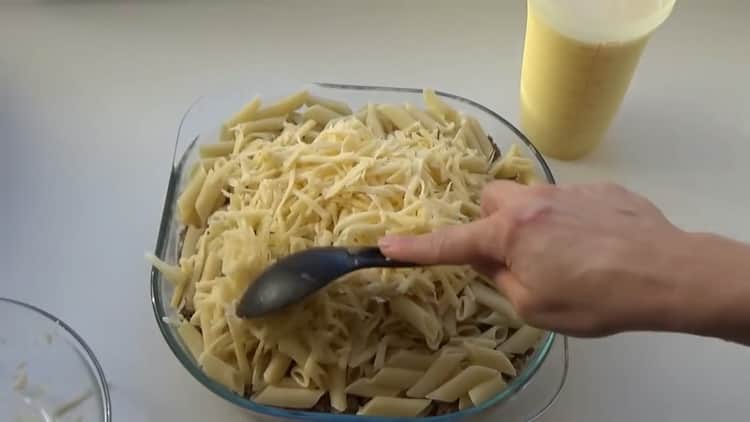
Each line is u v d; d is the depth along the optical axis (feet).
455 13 3.40
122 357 2.54
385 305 2.29
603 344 2.61
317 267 2.11
